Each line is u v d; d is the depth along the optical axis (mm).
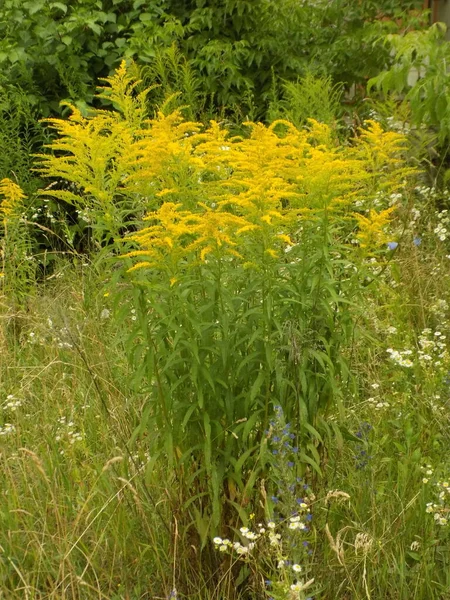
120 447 4012
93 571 3342
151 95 7156
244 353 3209
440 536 3469
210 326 3123
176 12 7793
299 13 8148
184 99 6984
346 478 3744
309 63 8047
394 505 3625
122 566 3303
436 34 6582
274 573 3111
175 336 3023
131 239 3002
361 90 8297
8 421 4586
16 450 4148
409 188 6109
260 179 3020
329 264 3201
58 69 6910
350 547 3420
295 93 6777
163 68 6871
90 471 3848
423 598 3309
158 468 3660
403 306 5246
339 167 3133
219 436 3189
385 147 3926
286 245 4039
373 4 8352
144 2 7281
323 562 3309
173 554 3303
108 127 3422
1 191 6164
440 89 6082
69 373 4844
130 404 4230
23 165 6656
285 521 3107
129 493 3578
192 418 3184
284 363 3154
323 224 3258
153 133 3174
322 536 3387
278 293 3203
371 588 3332
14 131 6582
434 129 6887
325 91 6812
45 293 5984
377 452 3861
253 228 3008
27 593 3168
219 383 3141
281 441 2990
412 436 3875
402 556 3305
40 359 5090
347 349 4062
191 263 3066
